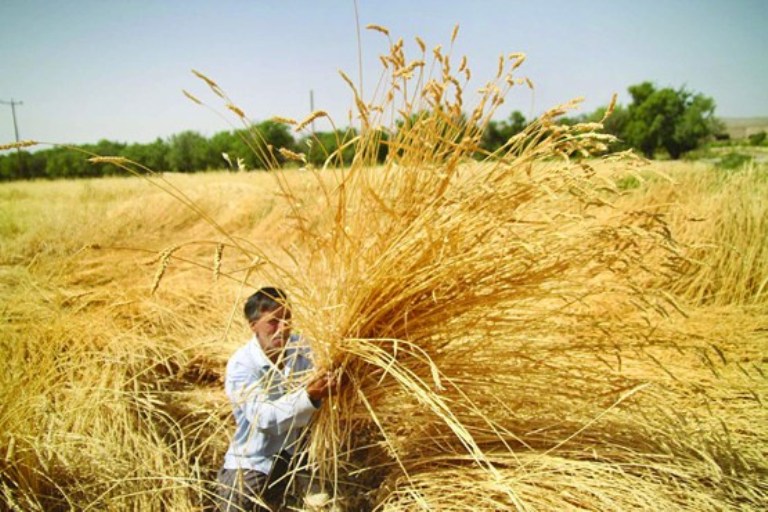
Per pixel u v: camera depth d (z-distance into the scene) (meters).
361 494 2.29
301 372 2.20
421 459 2.22
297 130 1.88
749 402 3.00
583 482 1.97
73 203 12.27
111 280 5.67
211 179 12.92
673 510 1.90
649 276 3.87
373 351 2.12
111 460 2.44
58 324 3.52
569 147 2.01
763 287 4.53
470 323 2.25
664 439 2.31
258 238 7.41
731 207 4.93
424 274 2.13
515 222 2.13
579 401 2.41
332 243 2.17
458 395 2.28
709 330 3.92
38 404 2.55
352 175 2.12
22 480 2.23
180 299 4.76
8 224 9.55
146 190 12.91
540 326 2.33
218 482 2.29
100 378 3.05
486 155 2.19
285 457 2.38
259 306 2.19
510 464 2.12
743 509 2.00
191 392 3.34
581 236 2.11
